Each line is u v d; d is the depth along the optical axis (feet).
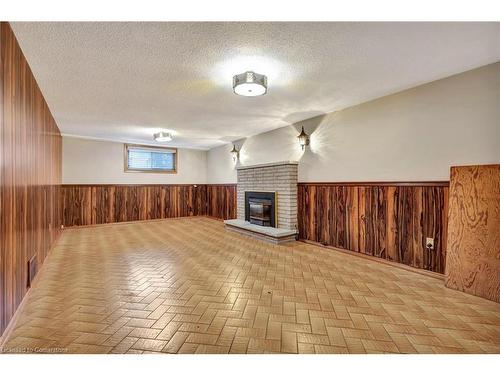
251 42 6.63
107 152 20.65
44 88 9.61
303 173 14.53
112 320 6.14
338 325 6.01
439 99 9.00
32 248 7.90
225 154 22.97
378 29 6.06
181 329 5.80
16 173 6.25
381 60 7.62
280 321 6.17
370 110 11.19
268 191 16.16
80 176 19.34
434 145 9.16
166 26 5.91
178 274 9.29
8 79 5.68
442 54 7.27
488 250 7.39
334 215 12.77
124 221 21.34
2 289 5.25
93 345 5.22
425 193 9.37
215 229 18.51
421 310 6.72
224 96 10.73
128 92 10.20
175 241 14.64
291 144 15.44
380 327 5.94
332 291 7.88
